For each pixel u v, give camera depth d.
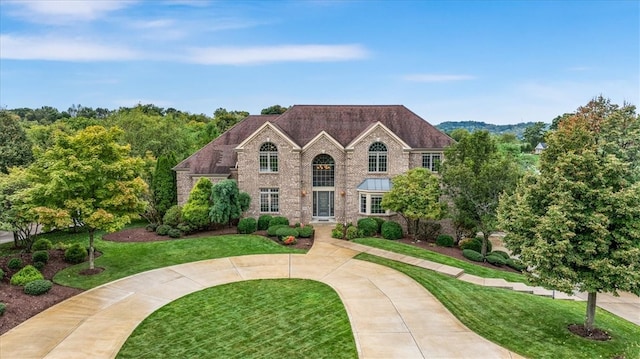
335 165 33.56
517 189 17.59
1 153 35.41
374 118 35.91
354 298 18.55
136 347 14.02
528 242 14.96
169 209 32.59
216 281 20.78
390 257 25.20
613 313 19.28
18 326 15.42
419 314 16.84
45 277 20.88
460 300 18.31
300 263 23.88
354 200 33.34
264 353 13.72
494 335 15.02
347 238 29.44
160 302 17.98
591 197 13.96
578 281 13.77
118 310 17.06
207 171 34.50
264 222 32.16
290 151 32.78
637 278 12.82
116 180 22.30
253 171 33.12
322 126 35.41
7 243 29.34
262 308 17.42
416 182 28.50
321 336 14.95
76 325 15.59
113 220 21.12
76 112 124.25
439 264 24.11
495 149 27.58
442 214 27.78
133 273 21.84
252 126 37.81
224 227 32.78
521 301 18.41
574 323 16.08
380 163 33.12
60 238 30.00
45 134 46.06
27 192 19.66
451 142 33.50
